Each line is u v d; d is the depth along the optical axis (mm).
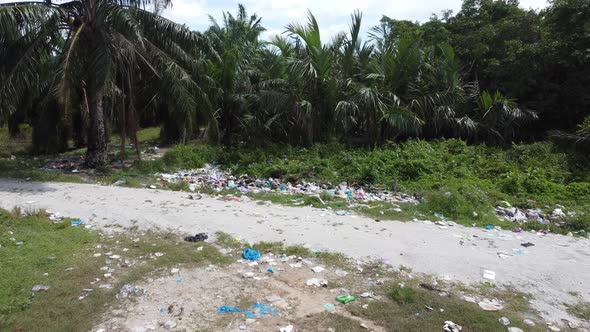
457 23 19156
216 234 6504
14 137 19062
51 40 10961
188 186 9836
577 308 4457
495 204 8633
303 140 14242
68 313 4227
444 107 13781
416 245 6086
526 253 5883
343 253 5797
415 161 10711
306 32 13508
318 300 4547
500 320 4191
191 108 11852
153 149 16328
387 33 14555
